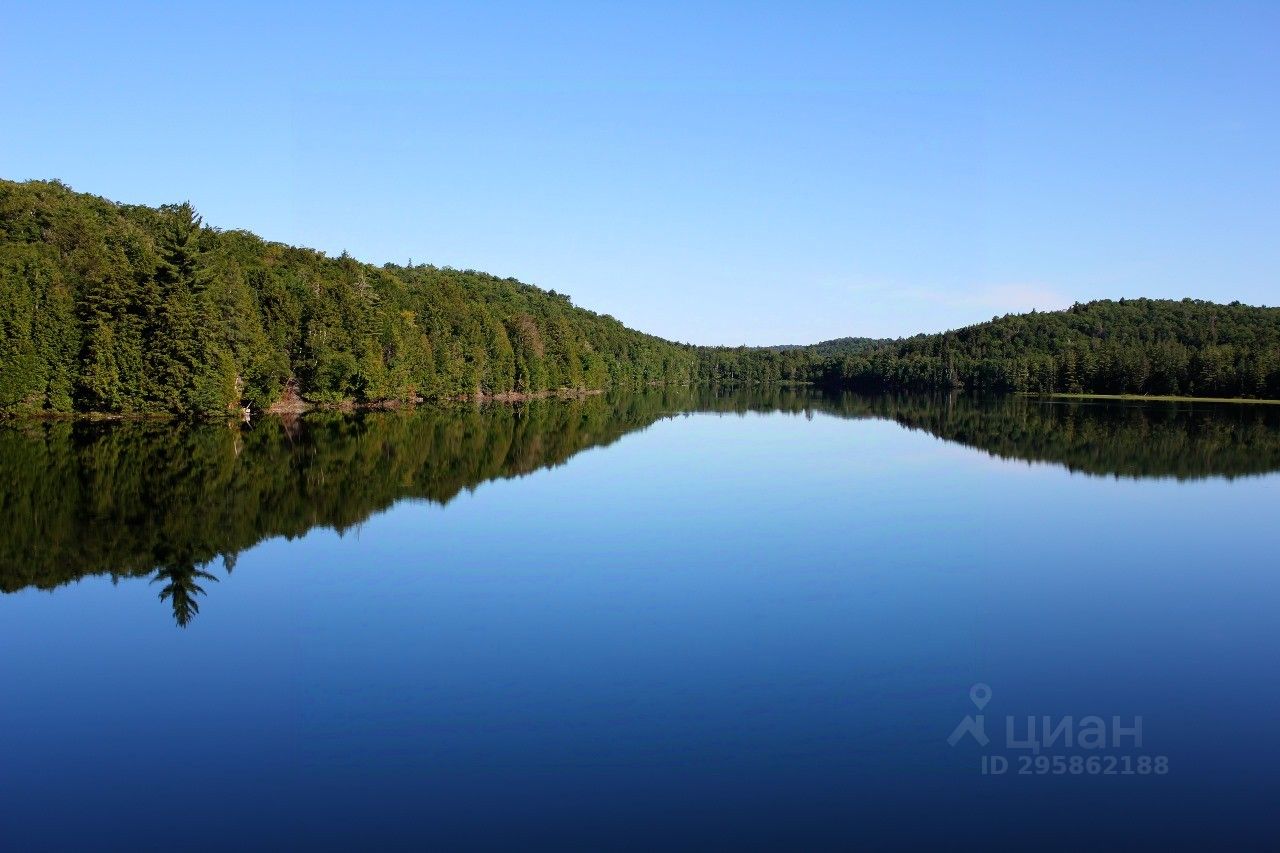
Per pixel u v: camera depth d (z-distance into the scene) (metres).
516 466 41.66
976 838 9.86
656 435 62.03
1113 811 10.55
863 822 10.18
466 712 13.06
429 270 176.25
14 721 12.67
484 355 106.88
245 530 25.12
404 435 55.25
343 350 78.62
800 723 12.88
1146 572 22.70
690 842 9.68
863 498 33.78
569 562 22.41
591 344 159.12
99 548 22.58
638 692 13.91
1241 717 13.47
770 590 20.16
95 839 9.72
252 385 67.75
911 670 15.20
